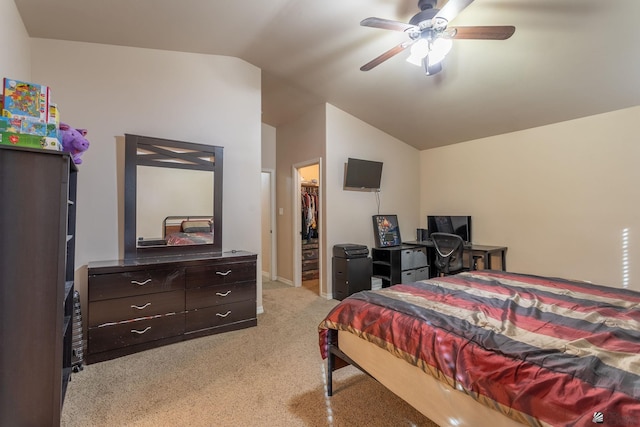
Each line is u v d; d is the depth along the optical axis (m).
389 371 1.54
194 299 2.82
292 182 4.93
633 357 1.04
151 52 3.03
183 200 3.12
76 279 2.67
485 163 4.36
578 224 3.47
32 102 1.52
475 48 2.68
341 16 2.51
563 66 2.69
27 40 2.51
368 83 3.54
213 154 3.29
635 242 3.09
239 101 3.49
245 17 2.53
